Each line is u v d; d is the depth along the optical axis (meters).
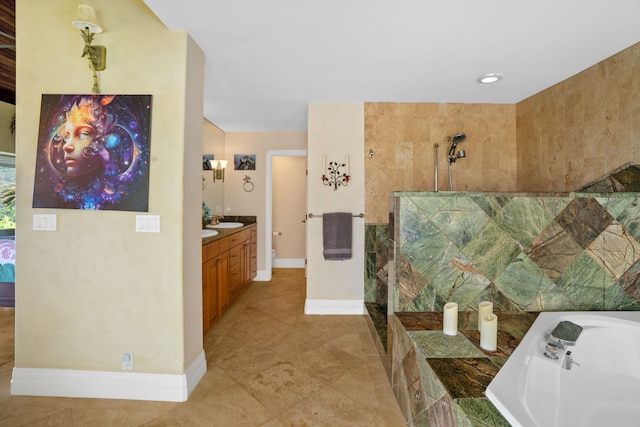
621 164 2.09
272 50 2.08
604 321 1.77
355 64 2.30
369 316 2.89
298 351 2.45
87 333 1.86
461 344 1.58
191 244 1.94
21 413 1.71
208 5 1.59
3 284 3.38
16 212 1.85
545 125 2.81
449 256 2.00
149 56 1.81
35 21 1.84
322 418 1.70
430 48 2.06
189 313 1.92
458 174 3.26
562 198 1.98
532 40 1.96
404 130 3.22
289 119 3.80
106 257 1.83
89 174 1.82
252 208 4.53
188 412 1.73
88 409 1.75
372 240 3.23
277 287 4.23
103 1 1.82
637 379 1.64
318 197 3.23
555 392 1.39
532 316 1.92
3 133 3.45
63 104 1.83
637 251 1.97
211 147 4.04
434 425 1.33
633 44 1.99
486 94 2.96
